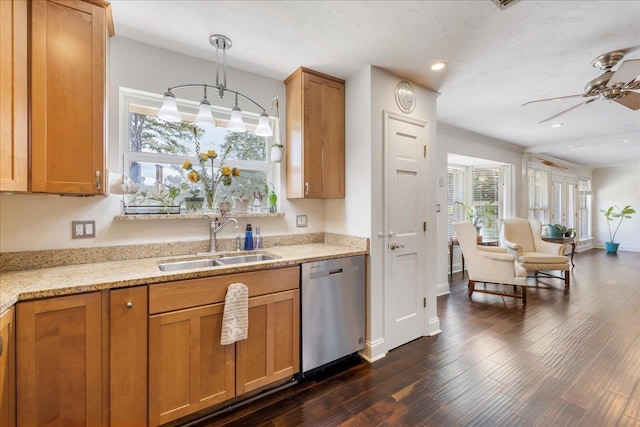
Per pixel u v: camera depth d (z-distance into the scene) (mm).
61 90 1479
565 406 1752
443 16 1757
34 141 1409
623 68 2004
